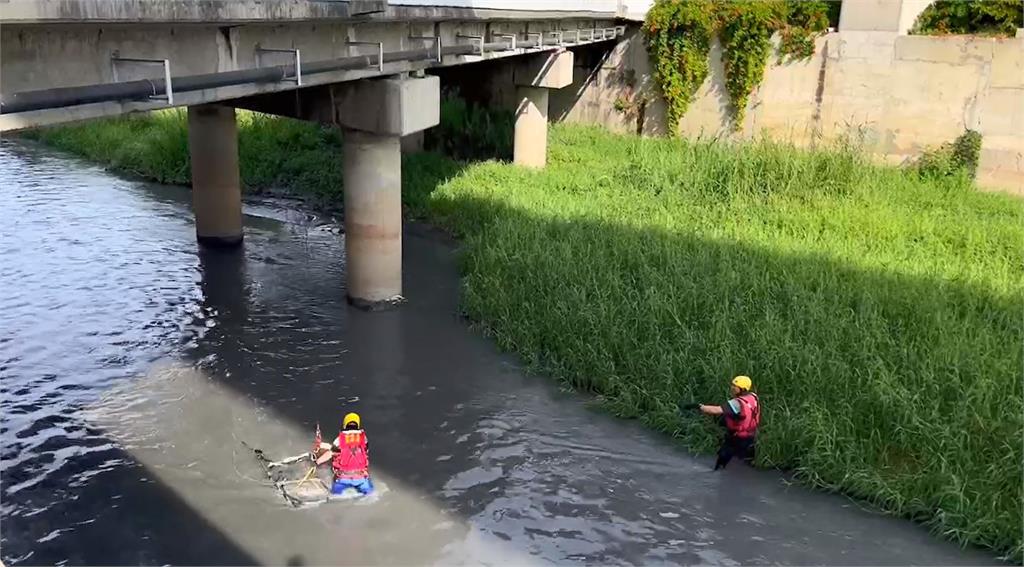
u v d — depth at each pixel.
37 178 24.19
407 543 8.83
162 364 12.74
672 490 9.95
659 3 29.16
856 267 15.49
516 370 12.91
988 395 10.23
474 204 20.39
